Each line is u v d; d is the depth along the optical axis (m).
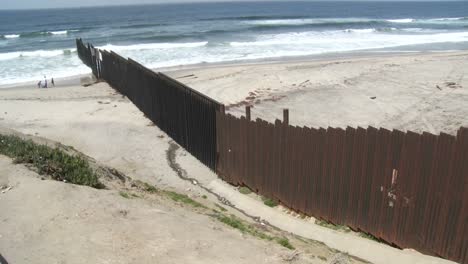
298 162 9.34
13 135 11.15
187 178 12.48
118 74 23.08
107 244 5.43
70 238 5.52
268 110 18.75
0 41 54.66
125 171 12.95
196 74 27.39
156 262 5.12
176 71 29.14
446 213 6.79
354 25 68.31
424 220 7.11
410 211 7.28
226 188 11.52
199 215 7.66
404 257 7.06
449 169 6.66
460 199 6.59
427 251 7.15
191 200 9.50
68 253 5.18
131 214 6.43
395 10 165.25
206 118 12.72
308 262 5.72
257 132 10.46
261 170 10.56
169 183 12.05
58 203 6.44
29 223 5.89
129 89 21.34
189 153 14.42
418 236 7.24
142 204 7.09
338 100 20.05
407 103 19.03
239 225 7.64
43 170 7.82
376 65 28.55
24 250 5.25
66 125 17.67
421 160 6.99
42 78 29.11
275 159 10.02
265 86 23.41
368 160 7.84
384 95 20.55
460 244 6.69
